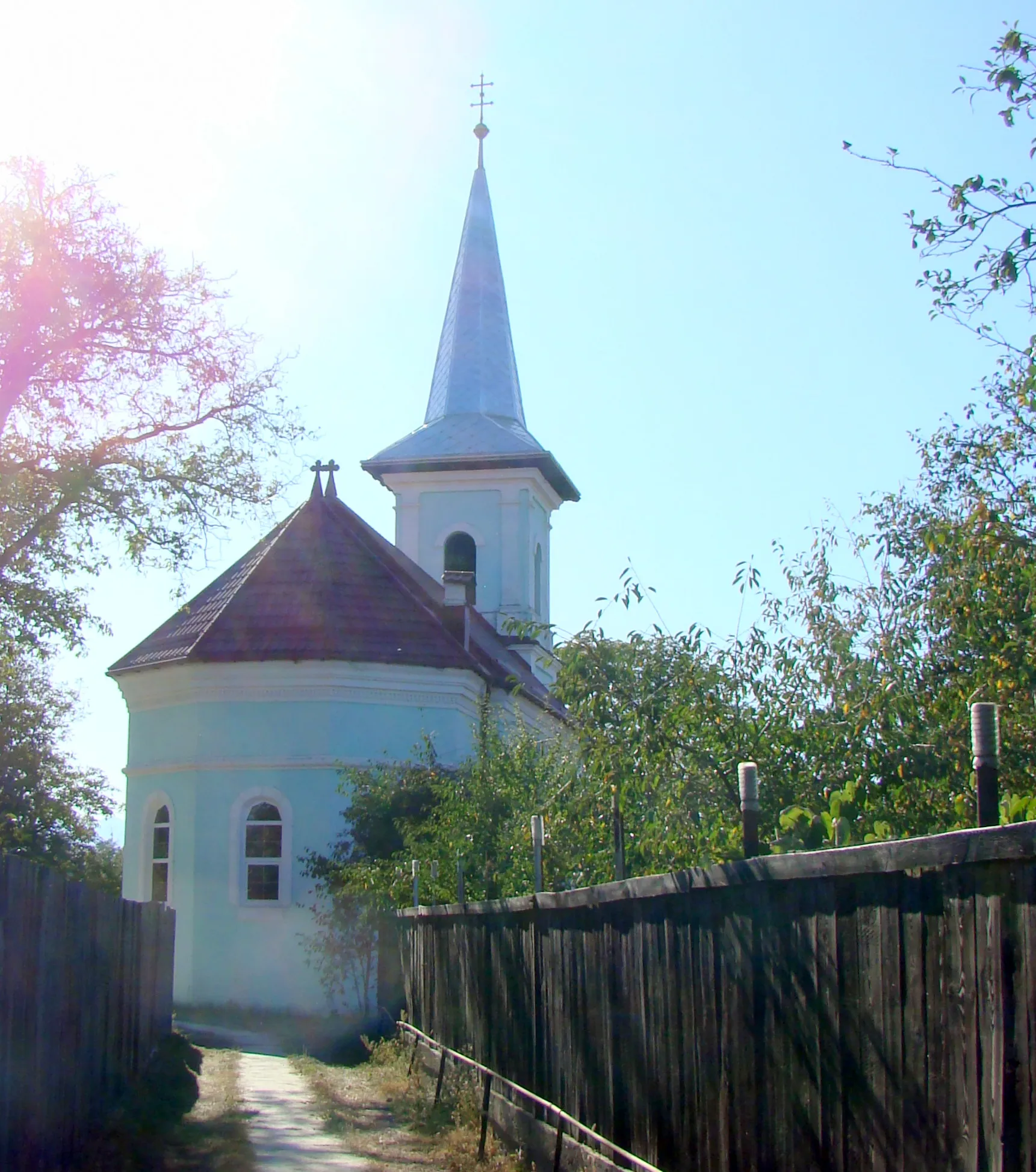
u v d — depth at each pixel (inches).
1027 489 414.3
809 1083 244.2
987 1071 182.4
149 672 1204.5
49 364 799.1
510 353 1815.9
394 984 884.0
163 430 837.8
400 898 875.4
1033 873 172.6
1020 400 346.9
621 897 360.5
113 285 786.2
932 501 454.3
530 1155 445.7
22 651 794.2
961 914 190.9
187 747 1174.3
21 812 1571.1
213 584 1309.1
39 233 766.5
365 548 1296.8
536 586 1784.0
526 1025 474.6
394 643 1183.6
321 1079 709.3
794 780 398.0
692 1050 309.6
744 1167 276.7
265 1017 1095.6
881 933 216.2
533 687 1480.1
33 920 367.6
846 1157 228.5
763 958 267.6
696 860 389.7
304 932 1123.3
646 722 404.2
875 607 434.3
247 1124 555.2
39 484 791.1
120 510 800.9
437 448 1701.5
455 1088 574.9
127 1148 468.1
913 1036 204.4
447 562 1705.2
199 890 1143.6
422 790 1085.8
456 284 1825.8
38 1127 378.0
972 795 336.8
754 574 440.1
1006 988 177.8
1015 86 293.1
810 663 413.1
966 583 378.0
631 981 357.7
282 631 1176.2
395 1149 501.4
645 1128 343.3
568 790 498.0
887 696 377.1
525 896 478.0
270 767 1149.7
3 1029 331.3
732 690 411.2
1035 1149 170.7
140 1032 655.1
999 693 348.8
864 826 353.4
